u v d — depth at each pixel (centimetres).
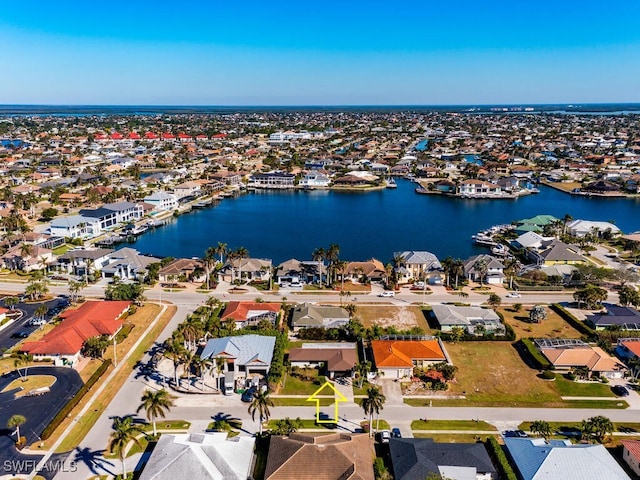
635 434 8988
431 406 9875
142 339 12619
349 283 16975
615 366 10944
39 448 8506
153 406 8438
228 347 11125
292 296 15788
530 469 7781
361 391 10406
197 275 17188
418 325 13612
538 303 15275
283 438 8350
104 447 8562
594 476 7544
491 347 12388
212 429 9075
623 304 14638
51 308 14525
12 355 11594
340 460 7762
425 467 7731
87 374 10931
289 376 10962
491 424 9300
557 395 10281
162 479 7412
